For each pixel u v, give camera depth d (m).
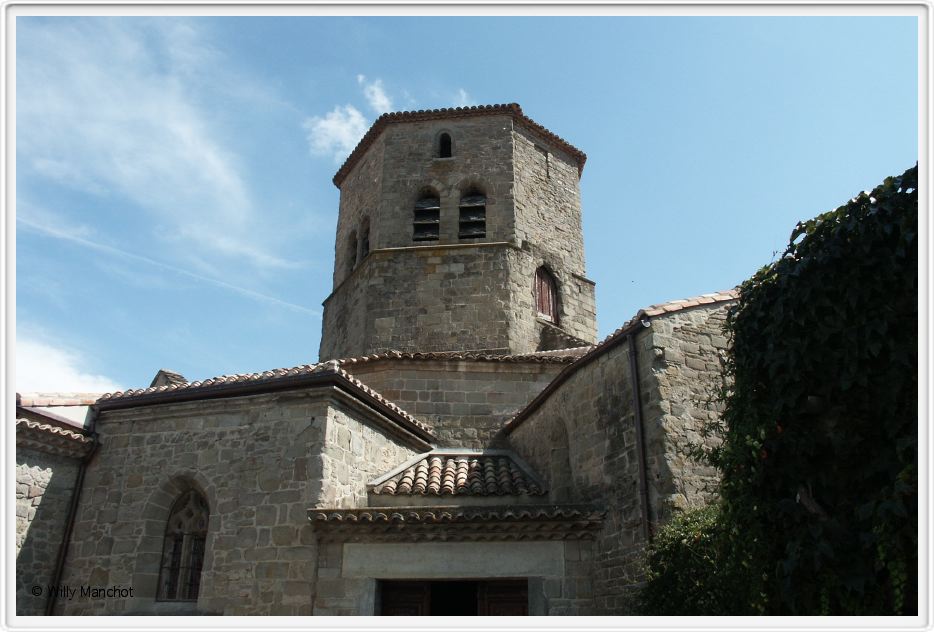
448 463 14.76
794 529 7.55
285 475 11.37
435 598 13.02
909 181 7.00
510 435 16.42
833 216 7.80
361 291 20.55
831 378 7.62
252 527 11.13
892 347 7.04
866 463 7.29
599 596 11.06
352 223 23.27
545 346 19.75
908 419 6.90
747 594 7.80
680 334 11.48
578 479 12.60
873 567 6.86
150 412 12.59
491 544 11.27
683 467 10.36
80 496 12.33
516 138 22.41
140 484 12.07
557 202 22.78
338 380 11.76
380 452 13.52
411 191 21.73
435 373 16.92
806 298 7.79
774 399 8.03
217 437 12.03
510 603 11.26
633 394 11.23
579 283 21.98
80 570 11.68
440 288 19.89
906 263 7.04
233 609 10.64
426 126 22.70
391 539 11.02
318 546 10.95
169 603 11.26
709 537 8.85
